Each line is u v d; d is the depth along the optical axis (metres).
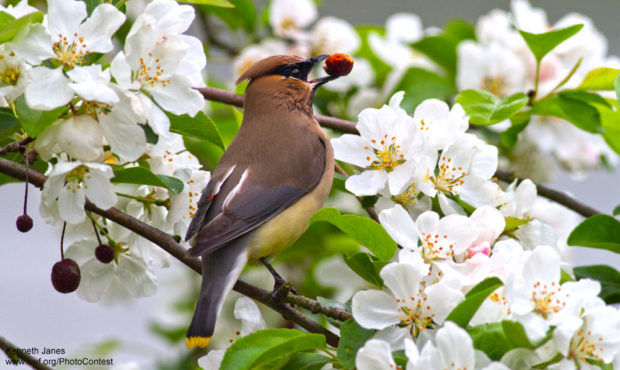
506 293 4.09
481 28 4.38
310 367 4.12
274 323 4.36
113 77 4.12
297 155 4.23
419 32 4.42
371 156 4.18
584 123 4.27
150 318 4.39
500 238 4.19
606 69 4.25
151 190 4.18
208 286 4.17
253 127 4.26
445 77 4.38
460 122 4.19
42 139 4.12
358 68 4.39
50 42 4.11
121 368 4.25
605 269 4.21
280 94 4.27
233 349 4.09
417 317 4.10
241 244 4.20
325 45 4.41
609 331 4.08
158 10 4.14
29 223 4.12
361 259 4.14
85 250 4.19
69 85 4.10
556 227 4.30
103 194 4.13
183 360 4.34
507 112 4.25
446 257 4.12
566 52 4.35
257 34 4.44
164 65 4.14
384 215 4.12
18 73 4.11
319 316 4.30
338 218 4.12
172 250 4.16
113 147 4.12
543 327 4.08
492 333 4.08
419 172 4.17
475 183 4.19
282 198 4.21
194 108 4.14
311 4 4.43
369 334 4.10
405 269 4.10
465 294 4.11
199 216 4.18
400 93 4.19
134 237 4.18
